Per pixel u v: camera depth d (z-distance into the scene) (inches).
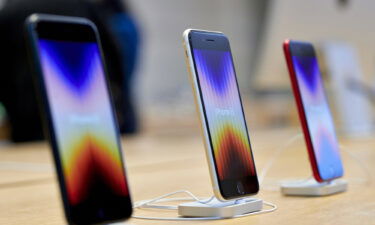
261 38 219.3
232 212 26.4
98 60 23.4
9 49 93.0
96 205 21.6
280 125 139.3
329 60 81.8
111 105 23.4
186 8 200.2
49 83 21.3
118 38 107.0
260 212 27.6
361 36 92.4
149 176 46.7
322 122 35.2
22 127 97.3
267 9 212.8
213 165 27.0
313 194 33.0
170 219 26.3
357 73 85.0
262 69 92.8
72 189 21.0
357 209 28.4
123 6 111.1
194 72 27.8
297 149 68.5
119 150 23.1
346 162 52.2
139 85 180.2
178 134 111.3
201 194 34.7
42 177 48.4
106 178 22.3
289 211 28.0
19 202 34.5
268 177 42.8
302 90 34.0
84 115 22.2
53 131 20.9
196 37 28.5
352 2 91.4
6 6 92.9
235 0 214.7
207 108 27.8
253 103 158.6
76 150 21.5
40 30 21.5
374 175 42.9
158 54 190.5
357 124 83.8
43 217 28.8
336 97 82.4
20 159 65.7
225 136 28.2
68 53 22.3
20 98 95.5
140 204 30.3
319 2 89.0
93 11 94.3
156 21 191.0
